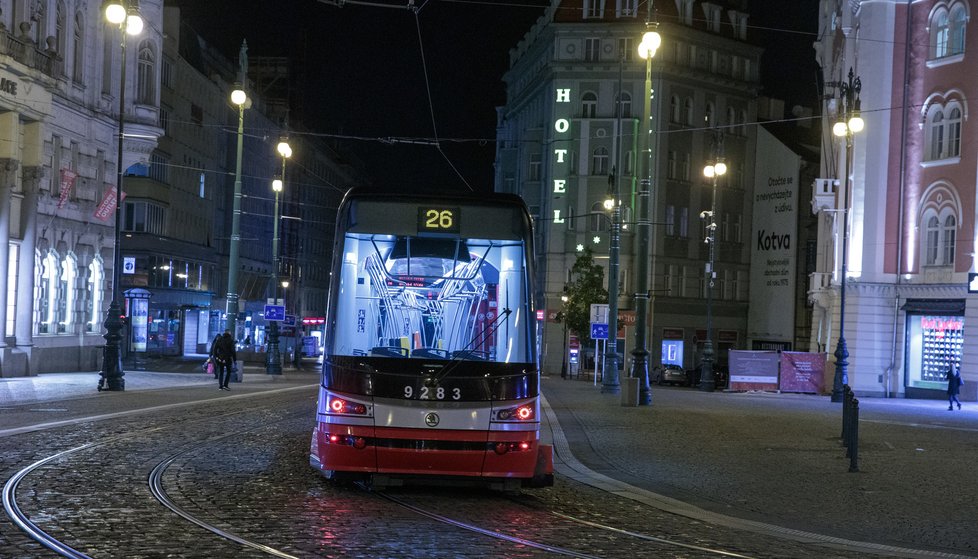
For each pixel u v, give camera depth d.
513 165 90.88
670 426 24.88
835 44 57.97
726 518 12.15
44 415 21.98
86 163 42.50
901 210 49.91
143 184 68.62
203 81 82.69
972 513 13.04
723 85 80.38
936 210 48.28
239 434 19.53
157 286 71.19
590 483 14.82
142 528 9.84
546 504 12.70
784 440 22.16
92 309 43.84
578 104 77.56
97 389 31.25
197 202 81.94
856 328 50.06
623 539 10.41
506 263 12.48
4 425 19.42
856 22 52.53
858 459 19.03
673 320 77.69
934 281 48.19
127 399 28.03
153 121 46.91
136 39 46.06
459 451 11.83
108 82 44.50
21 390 29.47
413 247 12.45
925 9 49.34
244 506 11.31
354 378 11.95
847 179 51.62
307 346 99.38
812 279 56.69
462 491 13.39
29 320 37.31
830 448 20.77
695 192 78.75
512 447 11.95
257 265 100.31
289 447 17.58
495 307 12.34
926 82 49.22
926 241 48.94
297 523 10.38
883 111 50.06
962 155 47.12
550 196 78.19
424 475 12.05
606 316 40.81
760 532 11.28
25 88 35.59
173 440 17.94
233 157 92.25
